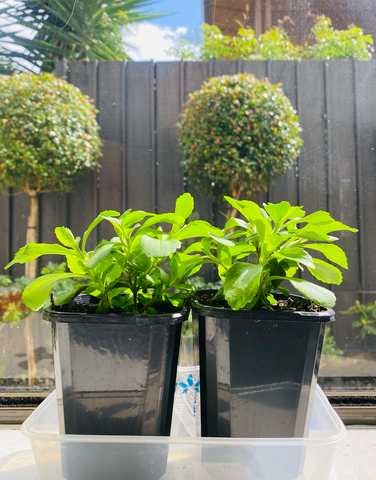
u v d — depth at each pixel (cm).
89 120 105
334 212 105
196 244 55
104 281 48
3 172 101
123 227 48
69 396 46
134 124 108
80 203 107
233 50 105
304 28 104
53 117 101
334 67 105
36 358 101
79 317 43
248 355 46
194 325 58
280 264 50
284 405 46
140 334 45
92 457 45
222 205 107
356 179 105
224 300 55
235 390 46
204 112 105
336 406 84
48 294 48
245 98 103
